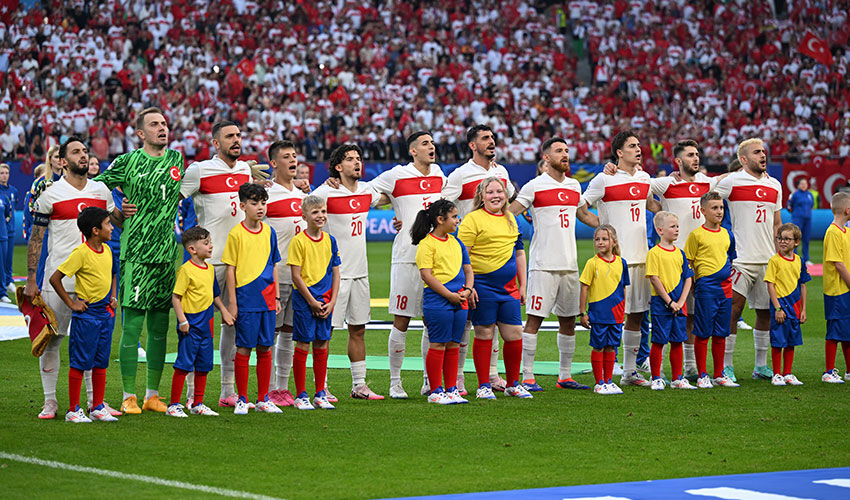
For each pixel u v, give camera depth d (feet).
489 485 28.04
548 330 65.21
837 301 46.50
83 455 30.94
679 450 32.50
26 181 122.42
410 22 162.09
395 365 42.78
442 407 40.14
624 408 39.91
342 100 143.02
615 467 30.25
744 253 48.11
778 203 48.67
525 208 45.11
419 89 151.12
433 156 44.73
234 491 27.04
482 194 42.65
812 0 175.42
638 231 47.44
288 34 150.71
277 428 35.65
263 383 39.17
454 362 41.50
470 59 160.04
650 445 33.22
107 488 27.12
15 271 98.07
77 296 36.06
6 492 26.53
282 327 41.60
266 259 38.86
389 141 139.13
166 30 144.87
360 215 42.88
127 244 38.60
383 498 26.61
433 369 41.29
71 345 36.14
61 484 27.43
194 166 40.65
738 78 167.22
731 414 38.60
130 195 38.86
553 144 44.88
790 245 46.06
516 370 42.86
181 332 37.55
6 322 65.16
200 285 37.81
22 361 50.44
